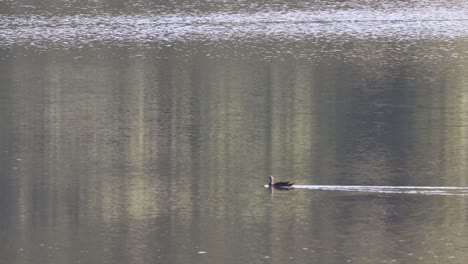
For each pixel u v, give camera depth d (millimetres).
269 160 59594
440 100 77062
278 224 48344
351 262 43688
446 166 57719
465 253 44469
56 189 54062
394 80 85438
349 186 54062
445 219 48656
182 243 46062
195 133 66500
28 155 61000
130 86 83188
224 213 49969
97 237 46875
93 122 69750
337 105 75438
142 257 44469
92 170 57625
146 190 53781
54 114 72438
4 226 48375
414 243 45812
